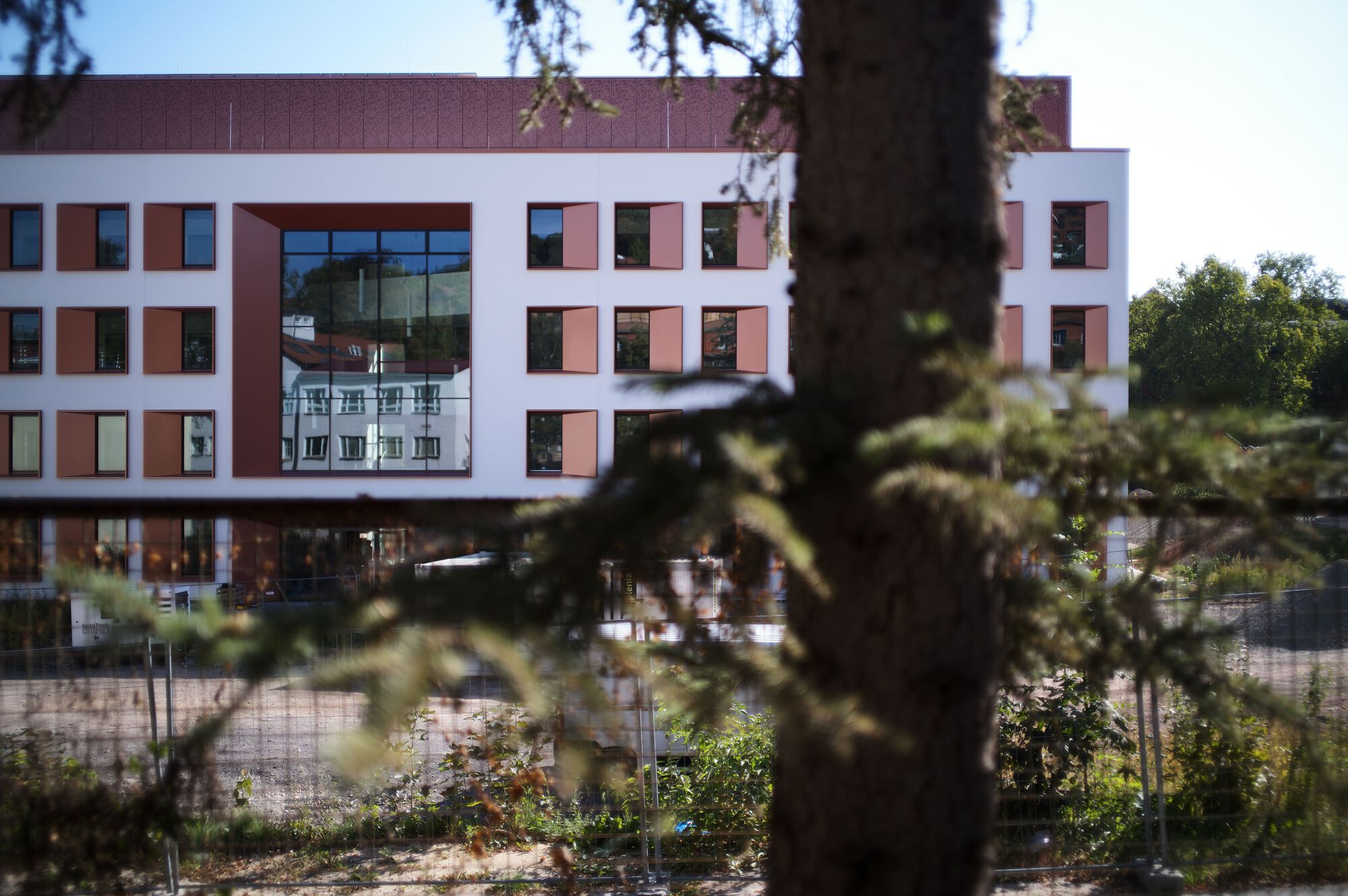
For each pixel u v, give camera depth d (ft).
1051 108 94.63
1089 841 16.12
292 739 15.38
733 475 4.80
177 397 96.43
